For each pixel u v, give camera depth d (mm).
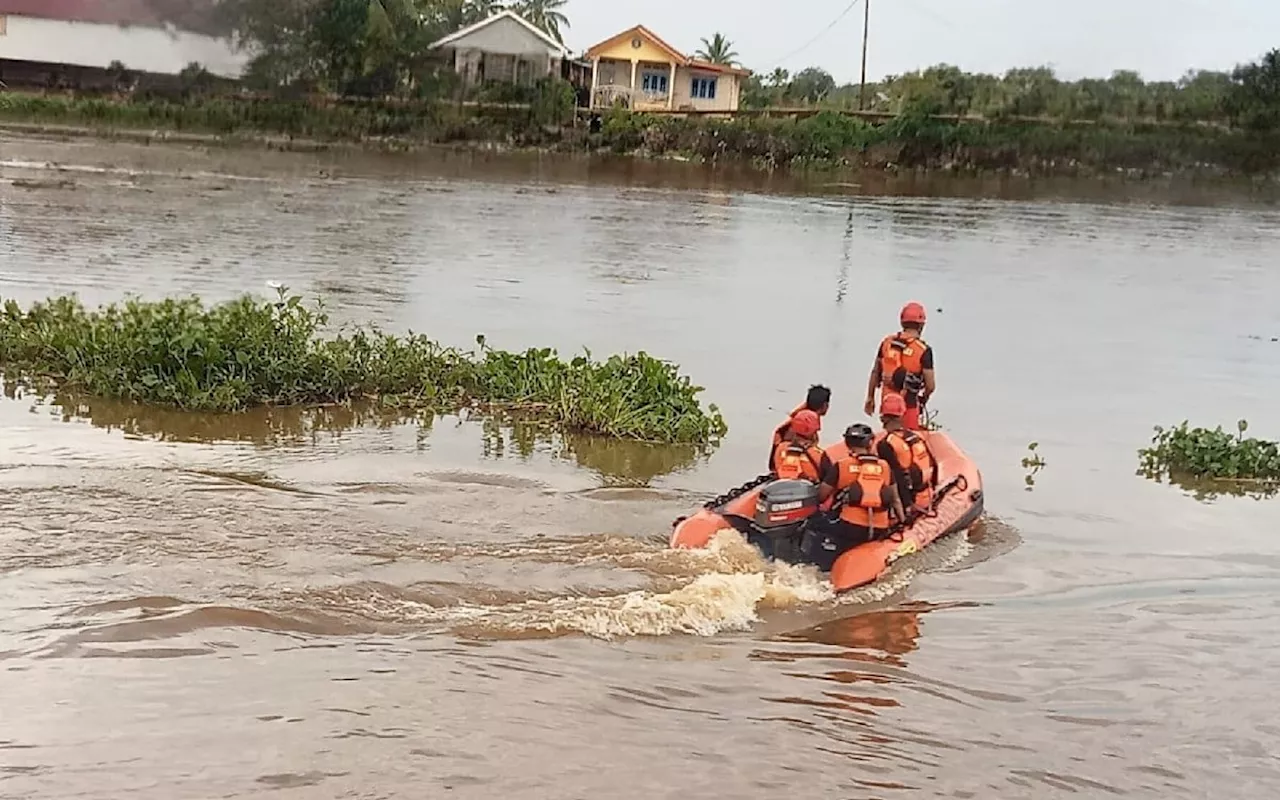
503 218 32469
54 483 10242
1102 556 10484
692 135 56500
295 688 7055
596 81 64938
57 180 33250
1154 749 7039
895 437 10102
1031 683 7836
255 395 13695
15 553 8633
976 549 10500
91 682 6961
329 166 44344
